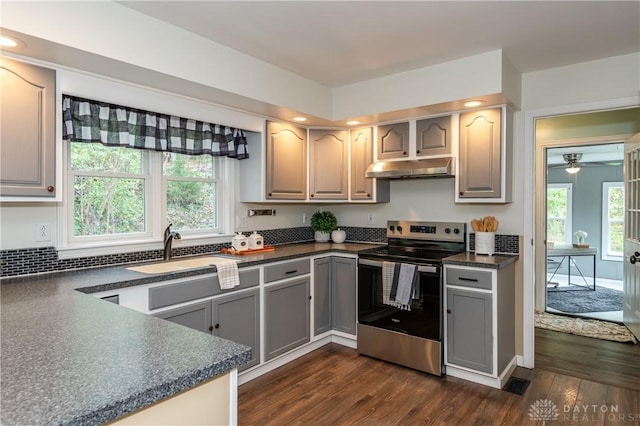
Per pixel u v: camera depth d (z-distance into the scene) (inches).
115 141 100.3
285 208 159.6
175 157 122.9
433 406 100.0
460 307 114.2
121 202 109.9
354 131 150.8
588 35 97.8
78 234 101.0
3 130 76.0
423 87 121.2
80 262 98.3
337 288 142.2
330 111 141.5
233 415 44.4
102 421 31.4
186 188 126.3
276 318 121.3
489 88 108.9
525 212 125.3
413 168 130.2
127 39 84.5
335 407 99.6
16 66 78.1
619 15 87.4
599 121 167.0
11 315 57.3
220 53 103.8
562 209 294.8
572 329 162.2
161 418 37.4
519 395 105.7
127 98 99.2
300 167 147.3
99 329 50.9
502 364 112.8
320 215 164.6
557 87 120.1
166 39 91.7
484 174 122.0
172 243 117.3
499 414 96.1
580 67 116.6
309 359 129.8
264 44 103.6
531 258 124.9
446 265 116.3
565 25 92.4
